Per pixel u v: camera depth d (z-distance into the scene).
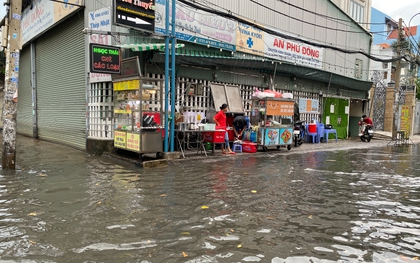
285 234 3.74
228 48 11.96
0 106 19.47
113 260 3.03
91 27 9.76
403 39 17.88
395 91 18.00
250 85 13.13
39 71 14.01
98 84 9.64
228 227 3.92
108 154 9.12
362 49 20.50
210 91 11.41
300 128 13.61
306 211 4.62
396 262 3.11
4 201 4.84
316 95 16.94
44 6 12.37
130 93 8.41
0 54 17.77
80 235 3.62
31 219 4.10
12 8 6.95
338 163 9.10
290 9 14.94
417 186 6.32
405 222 4.25
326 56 17.45
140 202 4.87
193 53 10.81
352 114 21.19
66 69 11.66
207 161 8.74
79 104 10.84
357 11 23.56
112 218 4.17
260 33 13.39
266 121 10.86
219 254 3.19
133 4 7.93
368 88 19.47
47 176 6.59
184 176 6.77
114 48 8.16
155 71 9.91
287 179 6.73
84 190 5.51
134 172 7.12
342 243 3.53
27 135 15.80
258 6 13.31
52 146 11.72
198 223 4.03
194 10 10.74
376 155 11.27
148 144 8.05
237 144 10.70
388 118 21.48
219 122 9.80
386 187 6.21
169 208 4.61
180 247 3.33
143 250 3.25
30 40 14.05
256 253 3.23
